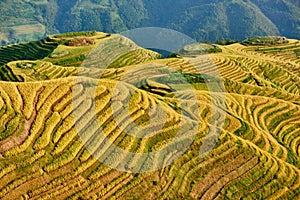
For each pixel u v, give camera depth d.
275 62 143.00
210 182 36.66
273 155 45.09
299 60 157.88
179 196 34.41
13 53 140.50
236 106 64.12
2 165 33.09
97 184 33.66
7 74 92.44
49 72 94.44
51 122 37.47
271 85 104.62
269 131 58.88
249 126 53.00
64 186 33.03
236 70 109.69
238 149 41.16
